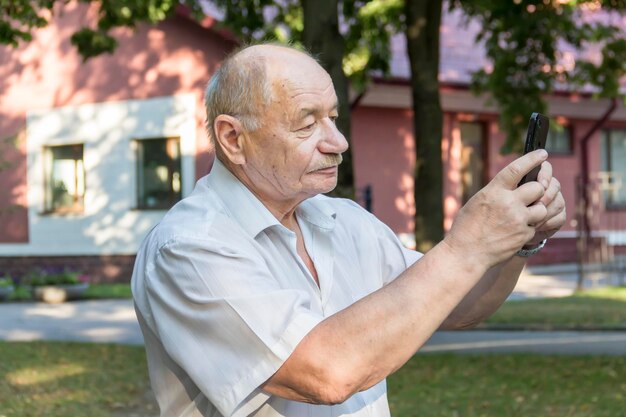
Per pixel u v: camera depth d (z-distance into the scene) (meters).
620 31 13.85
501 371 8.27
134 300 1.93
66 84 20.55
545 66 13.38
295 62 1.89
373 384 1.71
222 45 18.88
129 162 19.81
